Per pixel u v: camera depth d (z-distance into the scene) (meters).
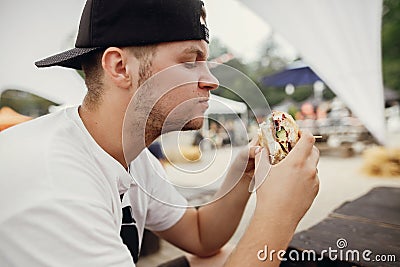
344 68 3.56
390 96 7.82
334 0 3.23
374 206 1.31
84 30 0.70
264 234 0.62
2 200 0.57
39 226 0.54
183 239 1.05
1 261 0.54
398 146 4.20
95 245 0.57
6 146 0.67
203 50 0.69
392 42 8.48
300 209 0.65
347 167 4.45
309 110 6.75
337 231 1.05
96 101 0.73
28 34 2.63
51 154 0.63
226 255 1.07
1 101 2.74
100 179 0.69
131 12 0.65
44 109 2.84
